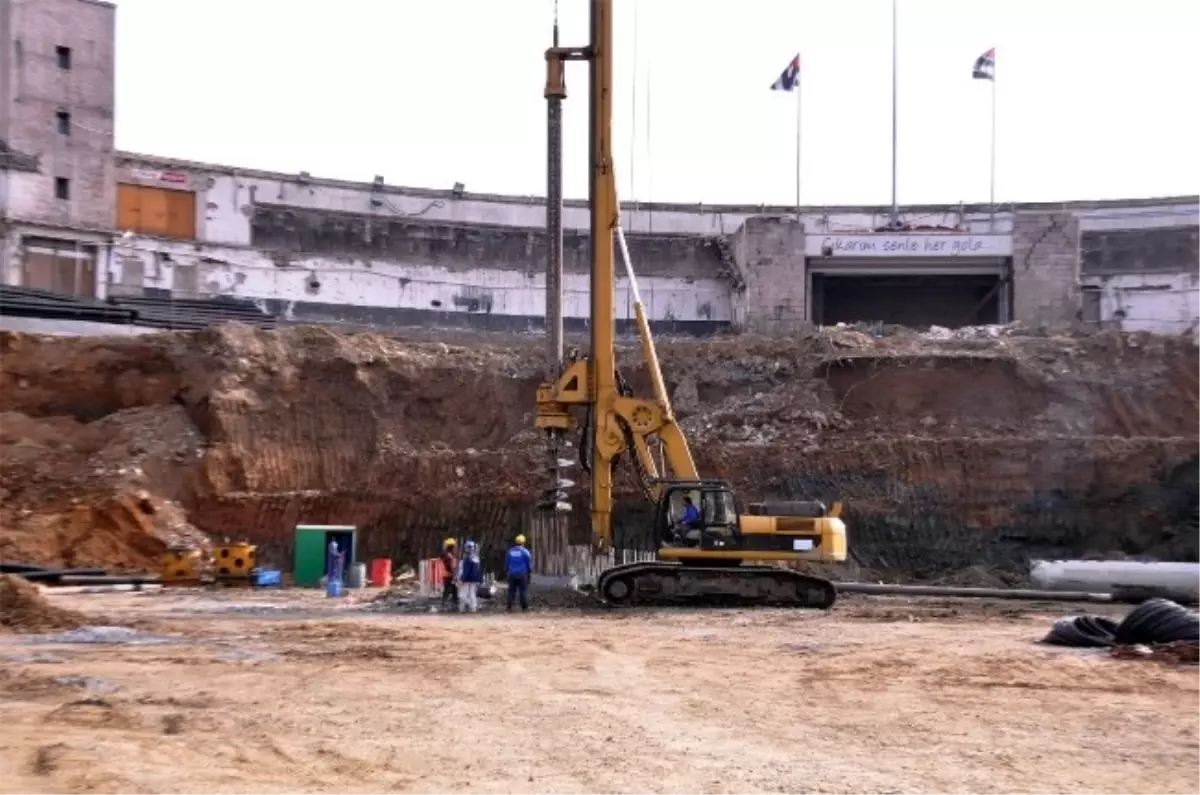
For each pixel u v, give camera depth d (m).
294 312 57.88
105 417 44.50
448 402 46.69
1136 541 40.19
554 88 28.64
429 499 42.94
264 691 16.14
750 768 11.59
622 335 60.06
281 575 38.38
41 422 43.44
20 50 52.22
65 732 12.91
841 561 29.03
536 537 31.78
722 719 14.23
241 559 36.66
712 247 62.84
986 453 41.75
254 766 11.55
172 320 51.19
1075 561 36.34
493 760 11.93
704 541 28.38
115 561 38.47
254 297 57.09
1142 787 10.91
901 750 12.48
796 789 10.73
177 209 56.97
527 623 24.84
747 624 24.69
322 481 43.75
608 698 15.70
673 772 11.41
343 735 13.14
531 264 62.38
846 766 11.70
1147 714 14.50
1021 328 50.31
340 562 34.78
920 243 55.47
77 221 53.12
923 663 18.72
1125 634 20.86
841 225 64.31
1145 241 59.91
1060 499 41.22
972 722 14.05
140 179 55.94
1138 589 31.12
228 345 45.22
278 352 45.75
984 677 17.27
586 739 13.00
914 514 40.97
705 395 46.34
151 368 45.56
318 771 11.40
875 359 45.41
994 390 44.72
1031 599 31.50
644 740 12.96
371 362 46.38
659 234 63.12
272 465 43.31
